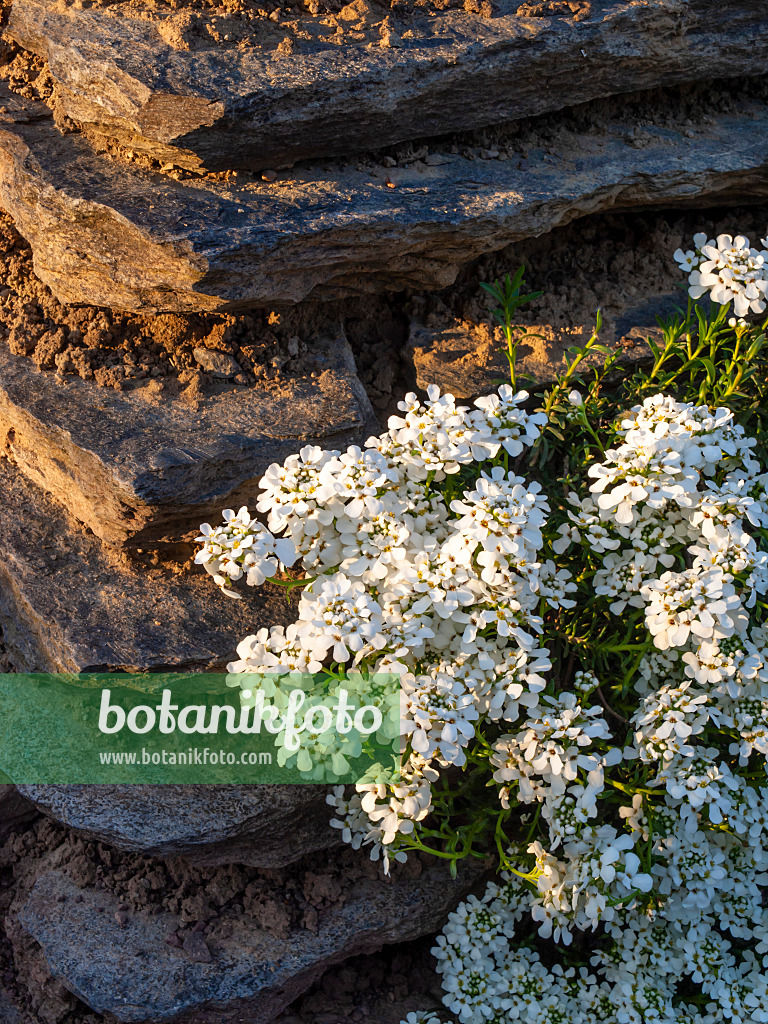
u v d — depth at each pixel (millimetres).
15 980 742
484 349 787
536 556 704
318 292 764
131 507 705
